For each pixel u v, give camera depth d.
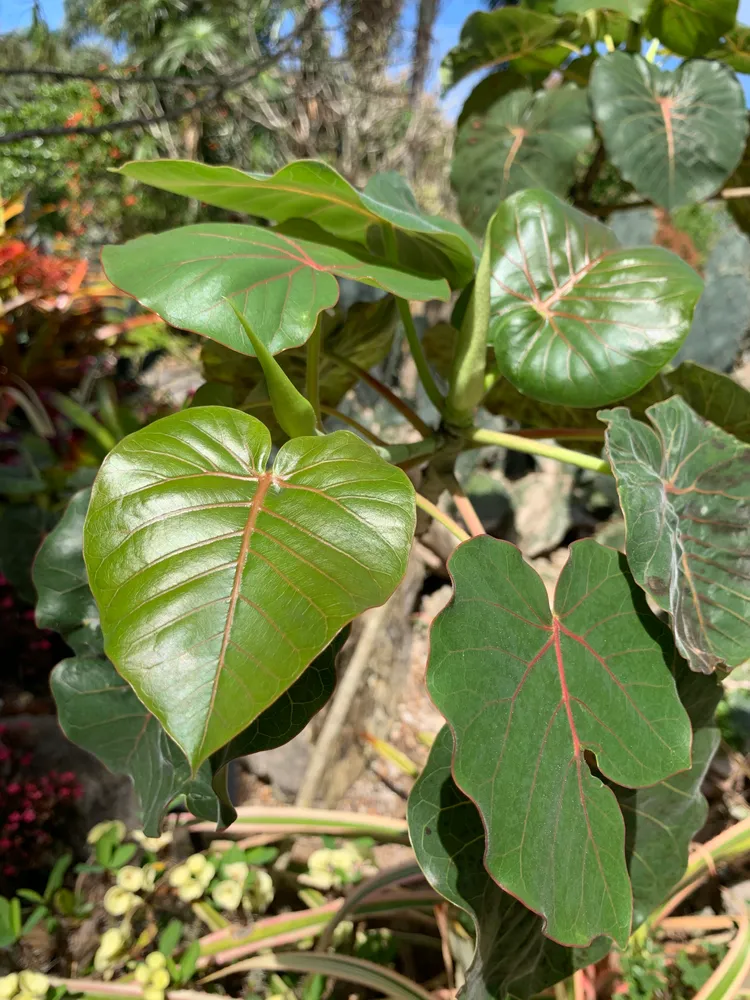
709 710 0.44
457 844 0.37
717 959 0.71
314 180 0.40
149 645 0.26
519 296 0.49
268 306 0.36
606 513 1.92
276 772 1.06
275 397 0.36
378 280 0.39
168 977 0.64
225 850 0.81
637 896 0.46
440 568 1.44
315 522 0.29
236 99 2.71
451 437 0.51
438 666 0.32
